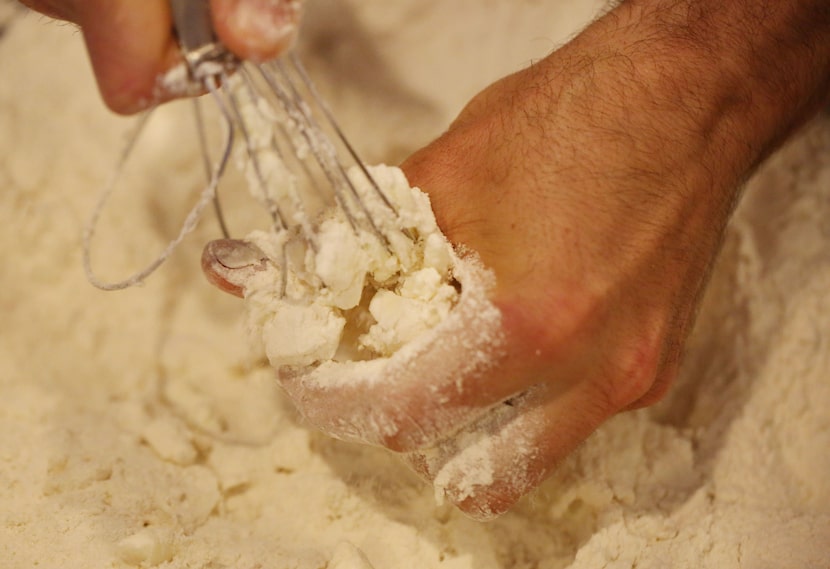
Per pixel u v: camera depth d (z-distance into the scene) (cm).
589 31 41
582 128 37
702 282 39
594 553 39
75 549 38
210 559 39
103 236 50
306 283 36
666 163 37
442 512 41
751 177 41
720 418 44
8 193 50
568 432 35
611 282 35
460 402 34
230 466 43
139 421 45
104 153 51
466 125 40
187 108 51
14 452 42
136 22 31
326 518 41
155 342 48
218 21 31
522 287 34
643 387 35
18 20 55
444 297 35
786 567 39
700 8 40
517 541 40
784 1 40
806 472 42
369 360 36
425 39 54
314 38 53
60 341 48
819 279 46
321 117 52
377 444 35
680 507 41
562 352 34
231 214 50
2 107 52
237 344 48
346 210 34
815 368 44
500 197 36
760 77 39
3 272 49
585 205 35
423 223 35
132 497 40
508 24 53
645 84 38
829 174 49
